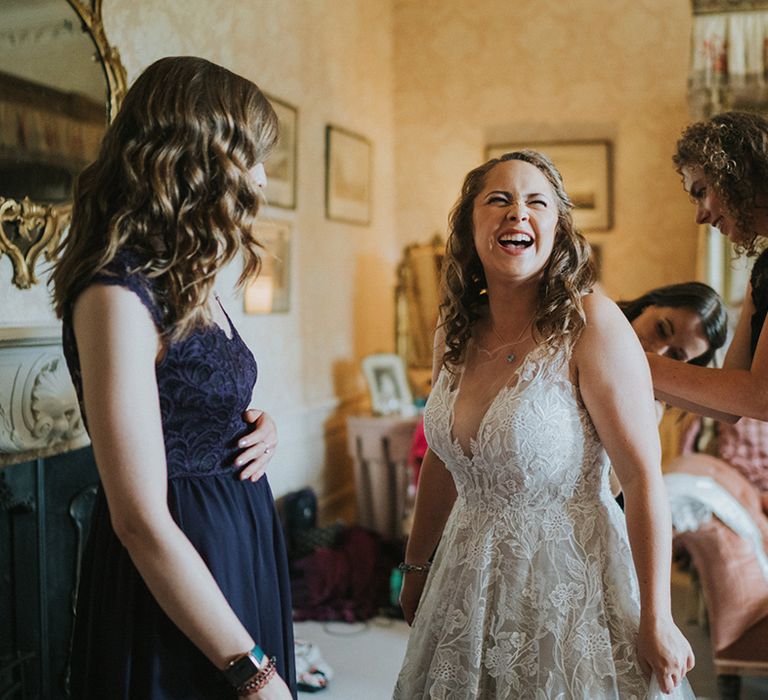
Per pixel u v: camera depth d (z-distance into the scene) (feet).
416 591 5.77
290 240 13.00
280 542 4.52
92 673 3.98
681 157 5.66
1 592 7.07
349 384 15.23
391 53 16.80
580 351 4.60
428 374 16.05
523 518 4.72
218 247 3.77
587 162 15.78
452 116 16.56
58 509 7.75
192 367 3.84
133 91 3.87
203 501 3.97
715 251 13.37
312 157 13.64
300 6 13.12
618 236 15.72
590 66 15.72
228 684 3.94
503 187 4.79
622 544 4.73
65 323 3.80
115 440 3.39
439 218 16.78
